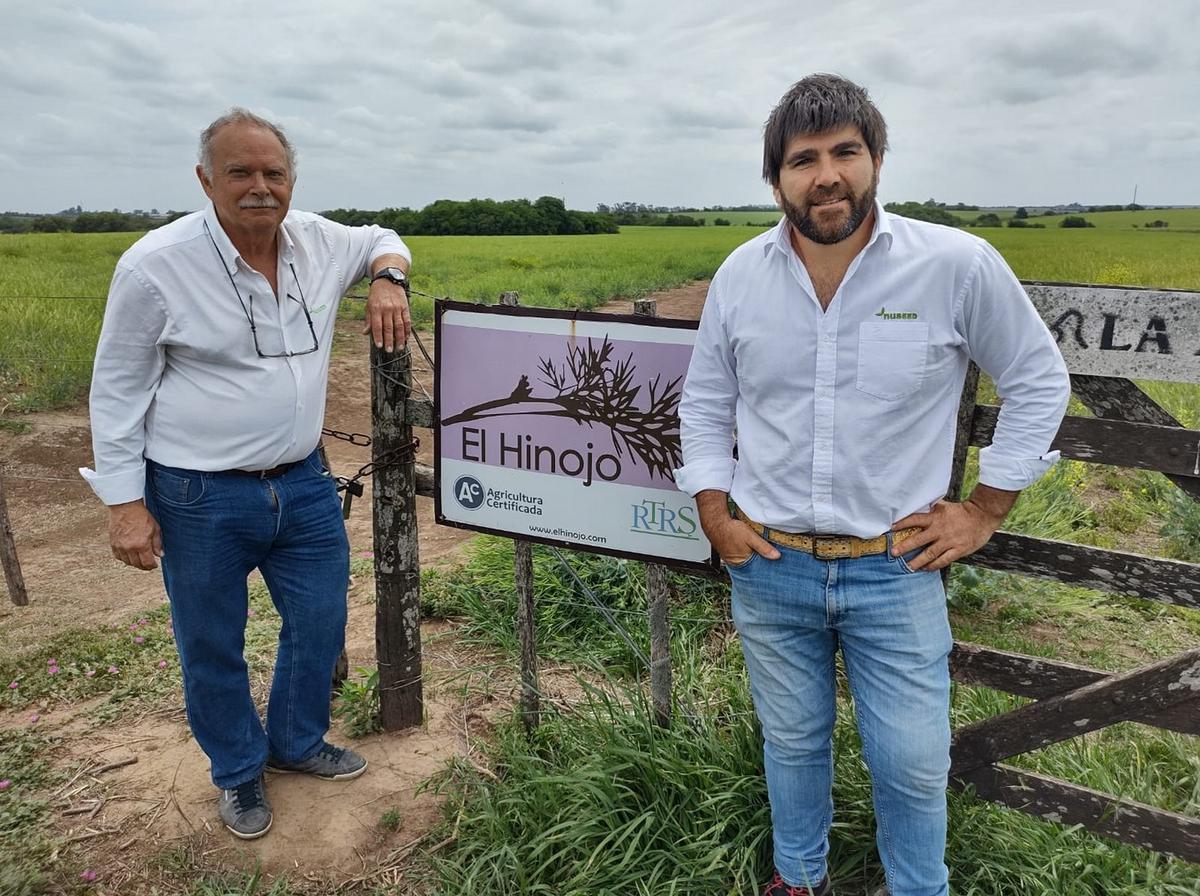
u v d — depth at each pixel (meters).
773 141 1.79
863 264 1.80
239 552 2.54
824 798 2.21
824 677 2.11
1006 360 1.83
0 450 6.95
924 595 1.94
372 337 2.75
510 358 2.71
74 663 3.77
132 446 2.36
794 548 1.96
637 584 4.18
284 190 2.27
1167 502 5.75
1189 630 4.26
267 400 2.43
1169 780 2.86
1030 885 2.29
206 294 2.29
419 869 2.57
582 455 2.69
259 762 2.76
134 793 2.90
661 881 2.38
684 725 2.81
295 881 2.54
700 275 28.42
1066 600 4.49
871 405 1.84
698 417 2.12
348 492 2.95
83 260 22.36
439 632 4.09
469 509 2.92
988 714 3.12
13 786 2.93
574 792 2.60
